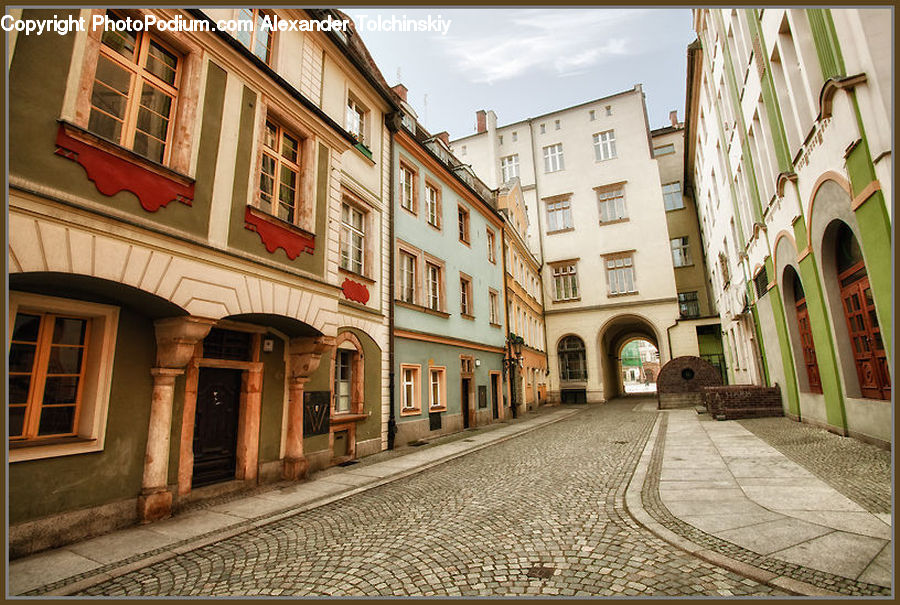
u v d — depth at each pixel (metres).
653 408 23.03
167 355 6.42
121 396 6.03
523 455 10.80
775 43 10.23
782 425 12.39
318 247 9.07
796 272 11.26
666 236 31.20
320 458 9.62
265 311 7.56
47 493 5.19
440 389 15.71
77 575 4.42
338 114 11.34
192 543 5.28
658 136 36.47
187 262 6.32
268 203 8.29
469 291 19.12
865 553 3.97
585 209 33.75
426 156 16.34
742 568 3.88
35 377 5.45
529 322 28.69
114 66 5.99
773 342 14.65
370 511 6.52
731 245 19.86
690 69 22.14
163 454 6.33
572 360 32.97
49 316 5.64
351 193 11.80
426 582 4.02
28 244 4.62
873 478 6.26
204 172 6.81
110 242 5.37
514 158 37.28
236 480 7.86
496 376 20.83
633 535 4.96
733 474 7.35
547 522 5.61
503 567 4.28
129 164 5.75
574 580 3.90
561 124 35.78
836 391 9.56
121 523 5.84
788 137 10.45
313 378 9.72
